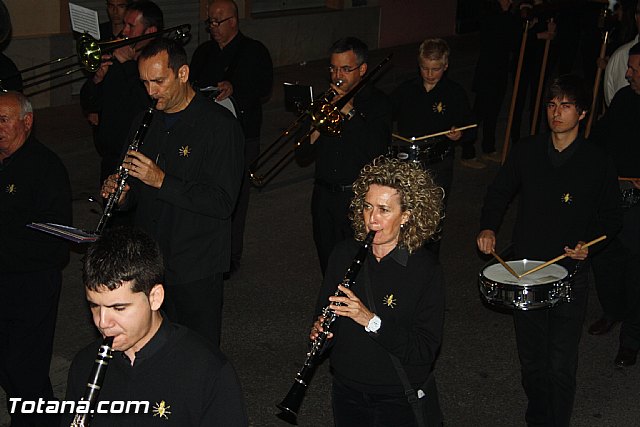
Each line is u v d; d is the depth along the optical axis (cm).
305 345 641
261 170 1024
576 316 493
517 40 1111
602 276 658
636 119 590
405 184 373
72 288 711
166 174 467
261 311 691
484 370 620
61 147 1009
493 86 1109
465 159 1107
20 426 489
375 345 378
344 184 617
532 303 467
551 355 496
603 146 607
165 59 464
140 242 284
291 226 873
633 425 559
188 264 489
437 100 718
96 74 636
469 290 749
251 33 1443
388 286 380
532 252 508
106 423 296
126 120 625
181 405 295
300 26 1532
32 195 472
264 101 1265
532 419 519
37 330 485
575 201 494
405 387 377
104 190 480
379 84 1493
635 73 579
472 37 1908
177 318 508
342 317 382
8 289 479
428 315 378
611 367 628
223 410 298
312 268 777
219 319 513
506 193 520
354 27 1648
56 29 1147
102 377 281
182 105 482
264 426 540
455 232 878
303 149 630
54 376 582
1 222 472
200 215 485
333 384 398
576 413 569
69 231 451
